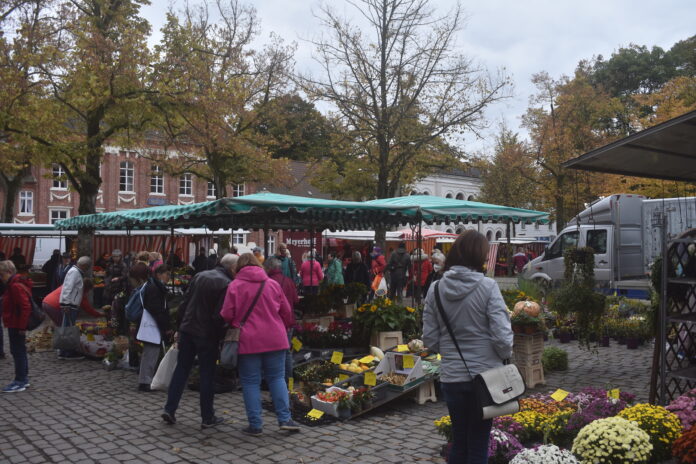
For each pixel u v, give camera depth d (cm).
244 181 2516
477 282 357
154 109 1827
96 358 1033
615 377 842
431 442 555
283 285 830
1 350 1047
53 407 701
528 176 3553
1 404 717
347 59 2262
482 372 348
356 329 903
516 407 346
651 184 2533
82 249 1761
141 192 4047
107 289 1529
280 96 2530
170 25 2006
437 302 370
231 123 2284
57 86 1720
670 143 579
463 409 362
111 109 1791
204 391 603
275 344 574
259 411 578
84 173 1797
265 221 1266
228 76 2233
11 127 1655
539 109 3441
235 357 592
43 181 3784
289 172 2712
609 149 589
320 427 607
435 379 726
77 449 545
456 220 1035
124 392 782
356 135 2338
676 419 456
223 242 2389
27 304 793
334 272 1636
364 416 652
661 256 545
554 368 899
